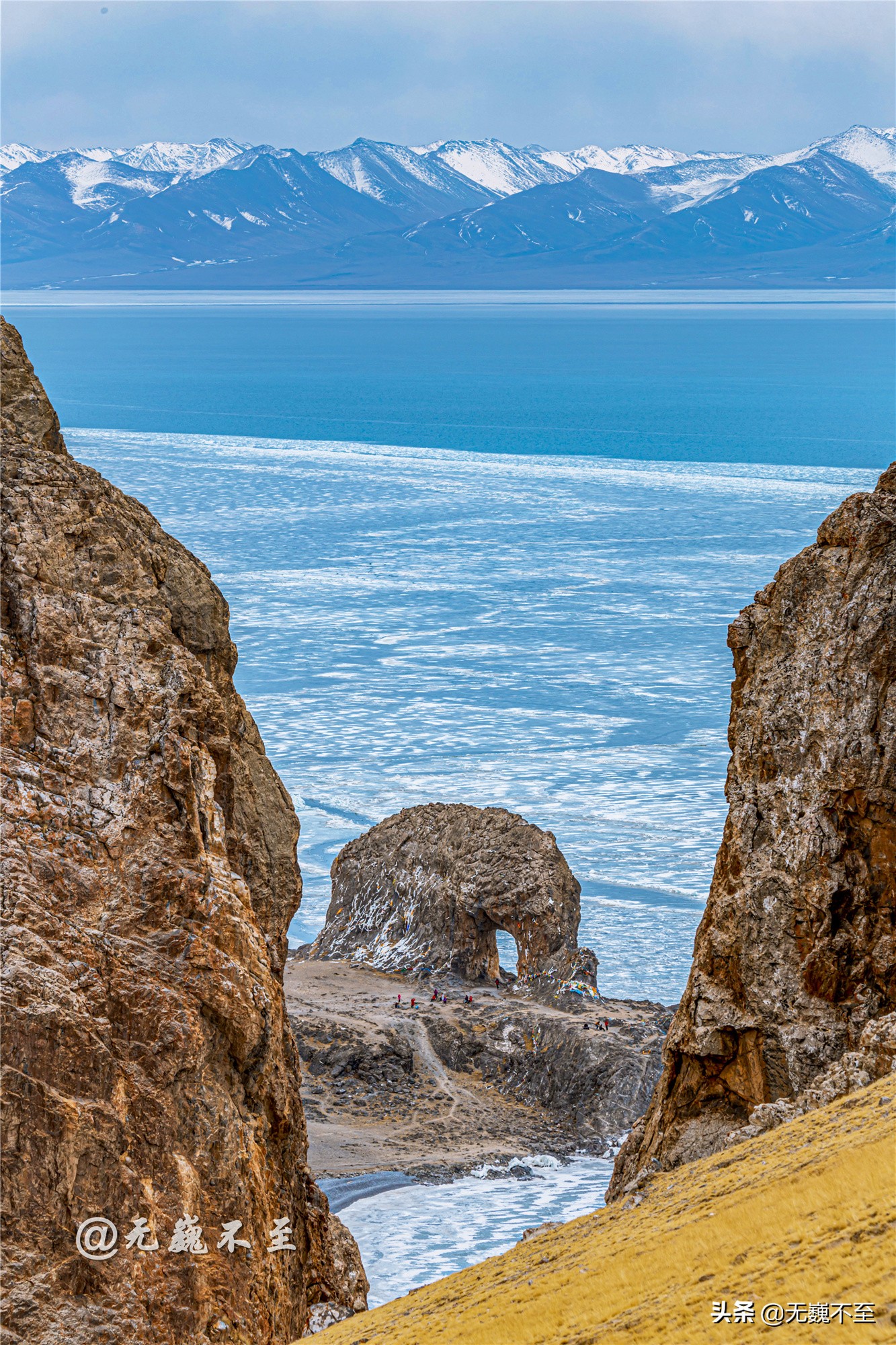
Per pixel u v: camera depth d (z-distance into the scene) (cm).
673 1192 4388
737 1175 4181
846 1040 5544
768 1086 5672
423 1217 8100
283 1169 4894
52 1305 3656
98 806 4422
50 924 4122
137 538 5184
